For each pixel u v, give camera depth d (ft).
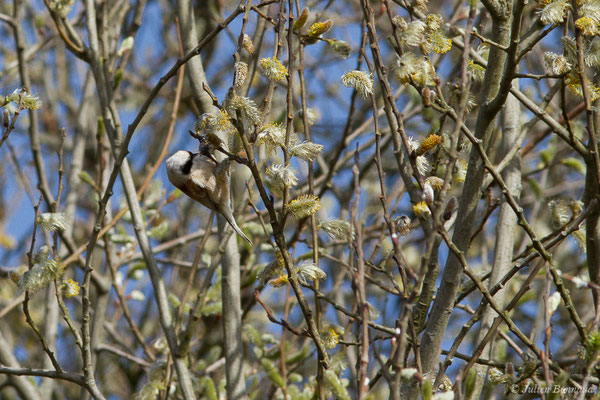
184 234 55.31
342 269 41.68
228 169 30.60
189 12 35.32
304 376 43.96
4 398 45.32
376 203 53.11
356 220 19.93
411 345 23.97
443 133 25.76
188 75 34.27
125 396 51.52
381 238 30.19
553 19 21.94
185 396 29.09
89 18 36.06
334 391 24.45
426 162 24.39
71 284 25.55
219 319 41.27
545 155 39.09
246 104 21.31
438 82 21.44
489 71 24.73
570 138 23.65
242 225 36.55
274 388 36.99
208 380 31.27
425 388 19.47
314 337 23.24
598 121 25.46
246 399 30.09
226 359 30.76
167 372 31.09
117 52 38.55
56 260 24.63
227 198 32.40
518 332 21.83
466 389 22.66
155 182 42.32
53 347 38.11
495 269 28.89
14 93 24.73
